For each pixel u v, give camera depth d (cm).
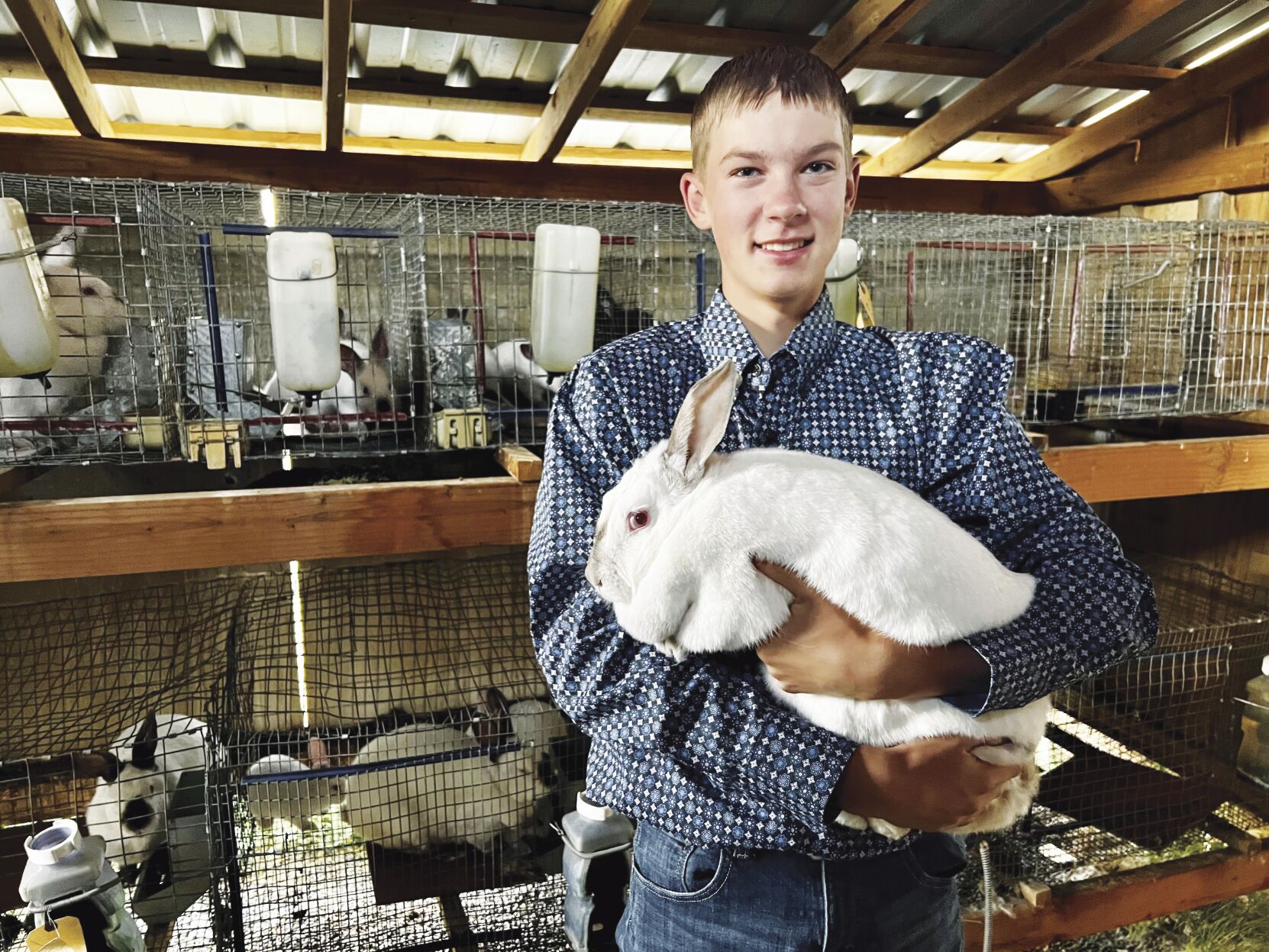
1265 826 309
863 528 106
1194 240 354
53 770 261
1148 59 376
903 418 128
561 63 338
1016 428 125
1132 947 297
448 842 286
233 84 328
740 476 111
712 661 111
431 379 290
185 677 302
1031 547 118
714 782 108
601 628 113
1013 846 301
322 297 248
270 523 233
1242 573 389
